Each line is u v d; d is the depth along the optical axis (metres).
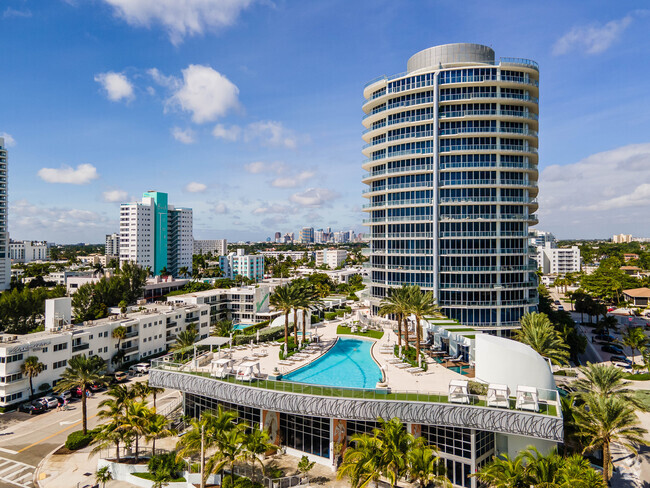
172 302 99.62
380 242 91.88
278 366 51.38
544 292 134.62
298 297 61.19
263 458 42.72
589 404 36.12
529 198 88.69
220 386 44.12
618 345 89.69
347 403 39.19
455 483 38.09
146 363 78.06
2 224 161.75
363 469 29.89
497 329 78.94
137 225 188.25
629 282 160.62
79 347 67.81
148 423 39.50
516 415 35.50
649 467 40.91
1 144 161.62
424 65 86.38
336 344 65.88
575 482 26.11
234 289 121.31
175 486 38.16
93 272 194.75
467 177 80.62
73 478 40.22
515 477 27.62
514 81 79.75
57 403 58.41
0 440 48.22
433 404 37.69
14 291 97.25
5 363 56.28
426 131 82.75
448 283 81.06
